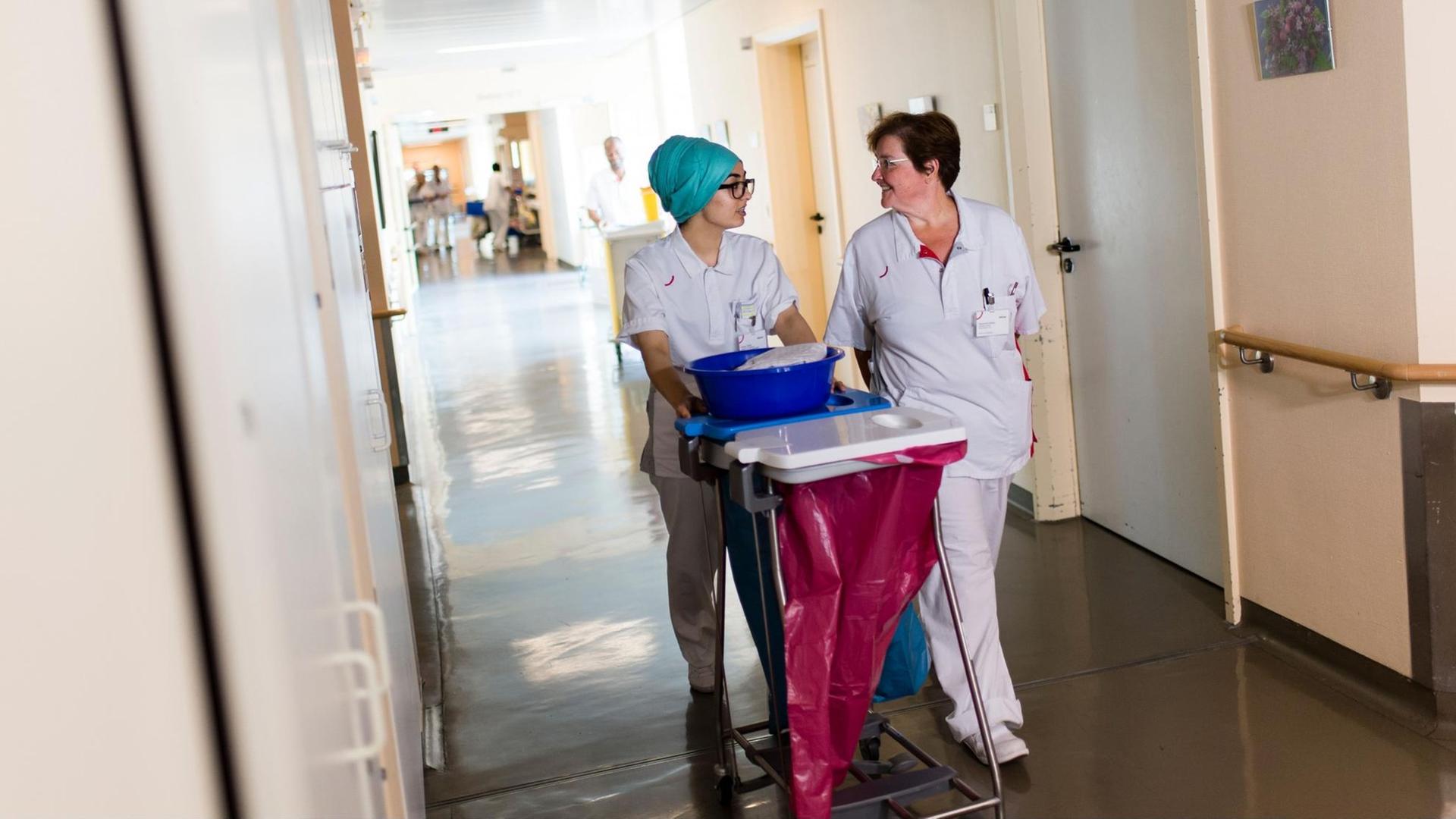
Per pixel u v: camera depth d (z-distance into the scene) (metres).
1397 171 2.75
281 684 0.89
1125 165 4.05
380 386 3.47
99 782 0.72
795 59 8.08
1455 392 2.74
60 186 0.72
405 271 14.16
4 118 0.67
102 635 0.73
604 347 10.77
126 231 0.79
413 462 7.11
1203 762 2.87
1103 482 4.57
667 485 3.36
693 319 3.18
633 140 14.21
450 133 31.22
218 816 0.85
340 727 1.20
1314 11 2.89
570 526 5.46
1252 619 3.56
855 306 3.03
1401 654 2.96
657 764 3.17
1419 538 2.84
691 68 10.53
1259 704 3.13
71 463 0.71
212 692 0.86
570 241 19.14
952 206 2.88
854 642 2.45
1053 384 4.67
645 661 3.87
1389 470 2.91
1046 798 2.78
